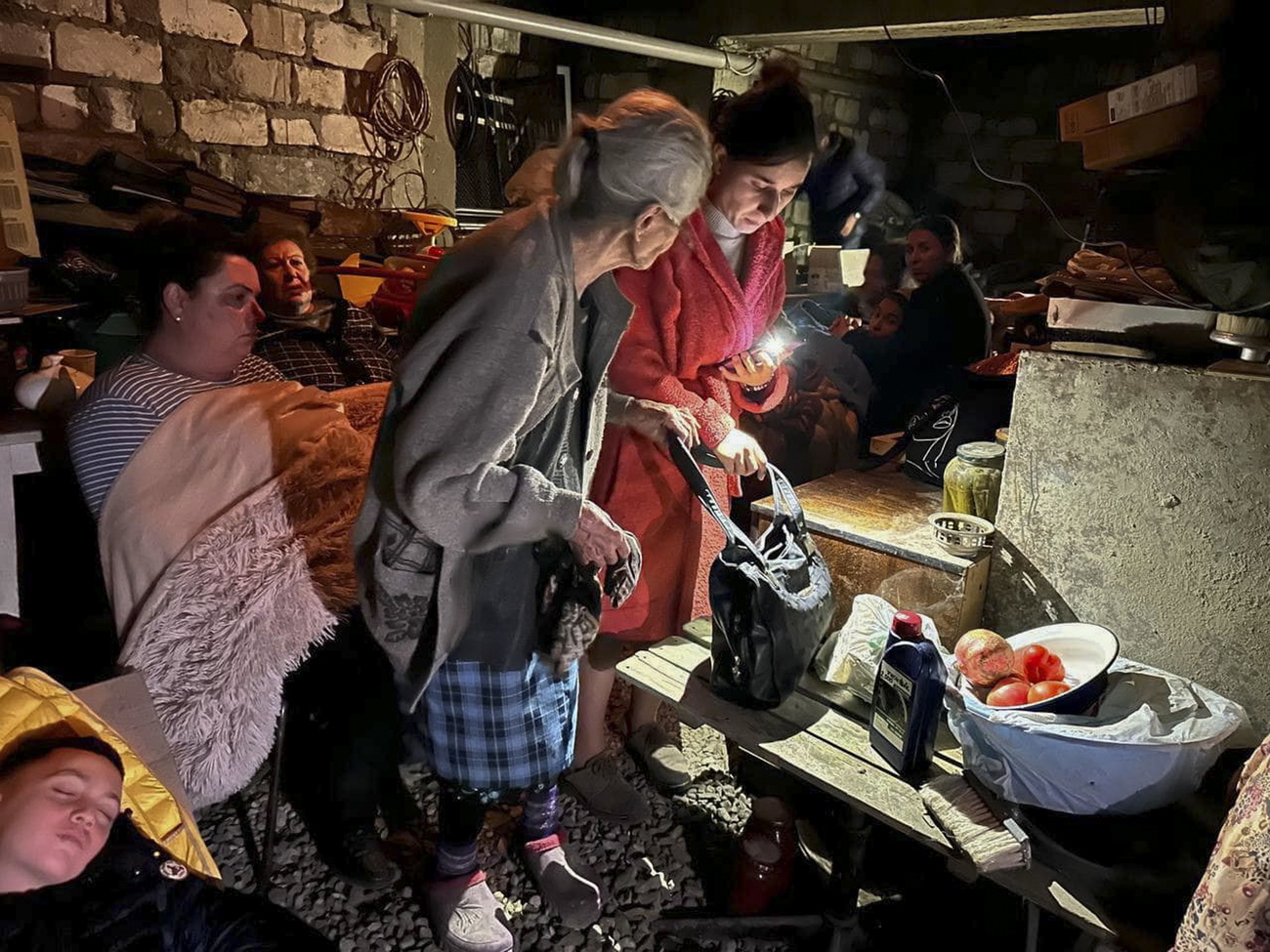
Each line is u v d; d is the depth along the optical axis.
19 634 1.92
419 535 1.38
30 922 1.20
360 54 4.35
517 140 5.65
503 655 1.49
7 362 2.12
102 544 1.81
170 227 1.86
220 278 1.85
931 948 1.75
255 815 2.04
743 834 1.84
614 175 1.21
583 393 1.45
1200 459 1.62
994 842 1.37
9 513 1.77
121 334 2.73
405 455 1.24
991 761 1.46
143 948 1.26
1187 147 1.48
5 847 1.17
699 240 1.79
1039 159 7.20
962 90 7.36
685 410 1.81
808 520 2.07
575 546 1.45
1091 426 1.73
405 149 4.69
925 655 1.50
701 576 2.03
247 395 1.88
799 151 1.70
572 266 1.27
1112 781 1.37
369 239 4.44
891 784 1.54
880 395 3.17
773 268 1.92
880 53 6.85
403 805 2.12
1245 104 1.37
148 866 1.30
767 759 1.62
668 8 5.42
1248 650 1.63
